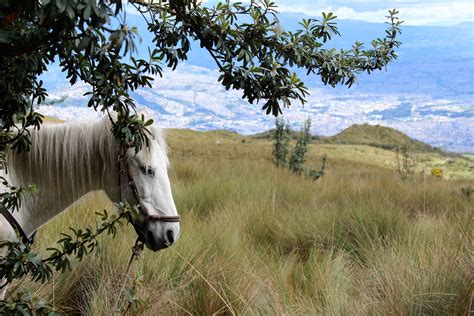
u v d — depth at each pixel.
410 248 5.30
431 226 6.88
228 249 5.80
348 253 6.09
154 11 2.33
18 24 1.84
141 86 2.35
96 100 2.19
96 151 3.37
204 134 51.53
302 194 10.32
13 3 1.80
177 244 5.43
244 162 15.79
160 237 3.29
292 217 7.57
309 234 6.86
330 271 5.32
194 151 32.09
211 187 9.44
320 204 9.32
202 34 2.28
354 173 18.19
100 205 6.69
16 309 2.32
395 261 4.89
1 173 3.20
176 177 11.30
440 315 3.80
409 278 4.30
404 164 17.81
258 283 4.73
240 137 55.72
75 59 2.19
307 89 2.32
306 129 16.09
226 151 33.50
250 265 5.40
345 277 5.26
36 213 3.42
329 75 2.63
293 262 5.88
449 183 14.44
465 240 5.17
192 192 9.20
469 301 3.73
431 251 5.04
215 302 4.38
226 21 2.22
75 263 4.80
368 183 12.59
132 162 3.26
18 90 2.40
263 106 2.36
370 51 3.05
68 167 3.36
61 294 4.44
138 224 3.37
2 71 2.23
